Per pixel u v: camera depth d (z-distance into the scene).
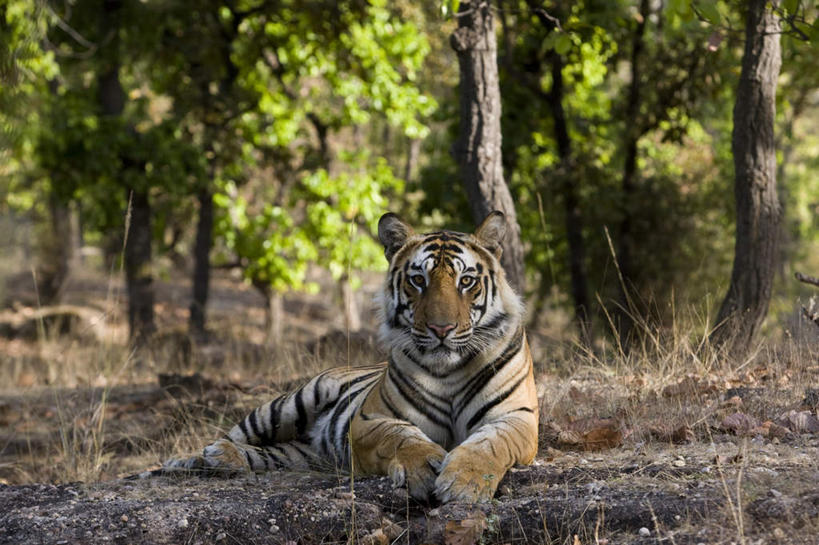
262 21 17.31
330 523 4.27
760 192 7.91
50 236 26.39
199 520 4.33
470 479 4.31
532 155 16.55
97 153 16.05
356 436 5.02
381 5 17.69
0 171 9.56
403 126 18.05
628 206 15.48
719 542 3.58
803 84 14.38
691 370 6.88
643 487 4.29
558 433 5.62
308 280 32.19
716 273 15.62
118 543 4.20
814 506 3.72
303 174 20.27
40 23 9.27
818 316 6.36
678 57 14.88
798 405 5.68
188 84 17.25
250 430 5.91
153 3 16.31
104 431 7.72
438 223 19.30
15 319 23.02
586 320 9.24
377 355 9.04
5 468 7.07
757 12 7.73
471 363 4.97
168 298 28.91
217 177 18.47
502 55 15.41
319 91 19.50
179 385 8.63
